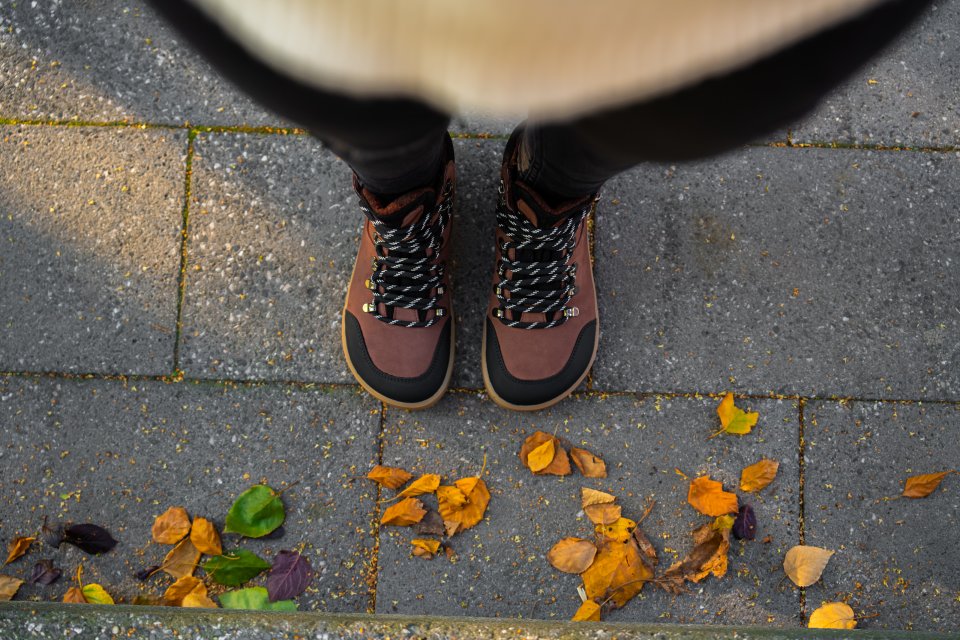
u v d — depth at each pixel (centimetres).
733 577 147
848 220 158
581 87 49
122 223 155
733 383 153
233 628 116
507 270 134
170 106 158
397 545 147
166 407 151
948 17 162
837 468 151
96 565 146
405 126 65
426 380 144
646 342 154
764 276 156
